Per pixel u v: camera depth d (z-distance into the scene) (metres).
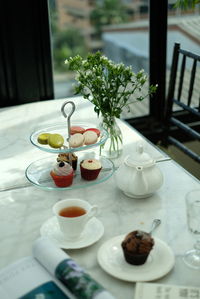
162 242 1.22
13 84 2.40
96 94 1.62
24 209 1.43
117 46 2.68
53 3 2.37
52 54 2.45
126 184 1.43
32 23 2.29
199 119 2.77
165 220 1.34
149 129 2.77
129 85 1.91
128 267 1.15
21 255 1.22
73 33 2.50
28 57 2.36
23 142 1.89
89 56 1.60
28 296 1.02
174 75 2.32
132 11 2.60
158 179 1.44
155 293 1.04
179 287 1.06
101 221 1.35
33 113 2.21
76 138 1.50
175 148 2.54
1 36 2.27
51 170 1.57
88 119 2.09
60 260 1.08
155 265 1.15
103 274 1.14
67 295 1.03
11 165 1.70
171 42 2.59
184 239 1.26
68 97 2.49
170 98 2.36
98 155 1.73
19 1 2.22
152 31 2.55
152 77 2.67
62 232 1.26
